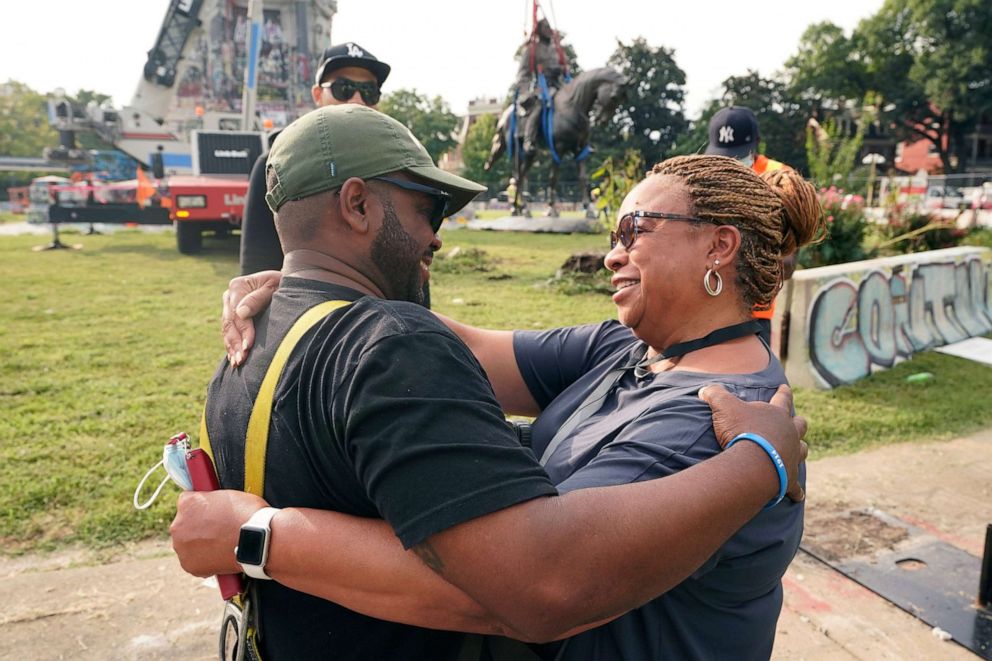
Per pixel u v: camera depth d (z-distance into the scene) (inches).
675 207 53.1
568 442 54.4
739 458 40.9
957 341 281.0
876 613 109.0
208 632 102.0
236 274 430.3
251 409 43.5
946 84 1819.6
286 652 45.2
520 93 745.0
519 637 39.8
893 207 419.8
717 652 49.9
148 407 192.9
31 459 157.5
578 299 351.6
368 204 46.4
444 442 35.5
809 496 150.0
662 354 55.4
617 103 690.8
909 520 139.0
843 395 216.7
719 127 168.6
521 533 34.9
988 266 319.6
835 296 230.5
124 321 297.4
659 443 44.6
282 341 43.6
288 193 46.9
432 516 34.5
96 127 807.1
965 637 102.4
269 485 43.0
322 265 46.8
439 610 39.2
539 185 2105.1
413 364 37.7
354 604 40.0
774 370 53.3
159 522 132.6
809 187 57.8
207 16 803.4
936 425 193.3
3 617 104.3
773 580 50.5
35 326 286.8
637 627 47.6
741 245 52.8
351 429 37.1
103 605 107.7
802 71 2134.6
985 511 143.5
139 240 660.1
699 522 38.1
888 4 1983.3
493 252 552.4
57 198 572.1
